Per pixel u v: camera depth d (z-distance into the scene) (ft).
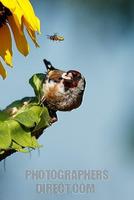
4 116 19.83
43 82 20.03
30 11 20.11
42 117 19.89
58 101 20.01
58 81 20.01
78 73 20.07
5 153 19.83
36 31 20.13
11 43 20.49
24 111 19.86
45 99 19.99
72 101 20.06
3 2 20.02
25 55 20.48
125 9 25.63
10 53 20.51
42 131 19.94
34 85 20.02
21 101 19.95
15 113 19.88
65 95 19.99
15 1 20.06
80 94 20.10
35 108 19.88
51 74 20.03
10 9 20.02
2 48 20.51
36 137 19.92
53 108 20.03
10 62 20.52
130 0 25.58
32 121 19.81
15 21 20.34
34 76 20.07
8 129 19.76
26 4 20.11
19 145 19.79
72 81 20.03
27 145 19.79
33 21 20.11
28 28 20.22
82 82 20.10
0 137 19.74
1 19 20.35
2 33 20.45
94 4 25.73
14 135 19.77
